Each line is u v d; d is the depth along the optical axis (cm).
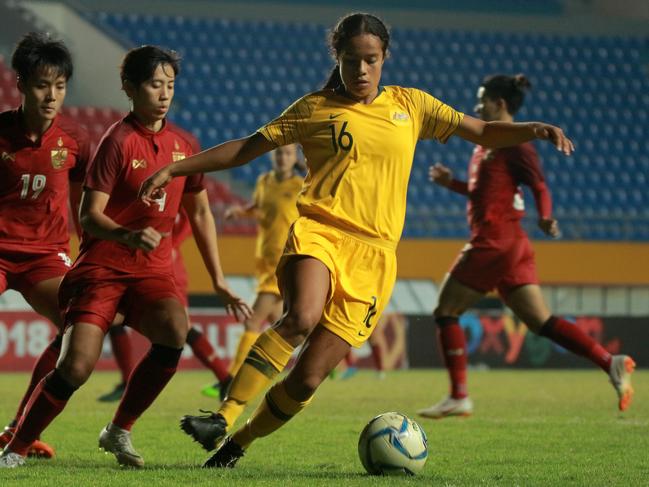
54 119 2395
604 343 7644
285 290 1933
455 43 11931
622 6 12450
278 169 4412
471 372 7094
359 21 1916
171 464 2198
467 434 2969
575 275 8881
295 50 11481
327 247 1933
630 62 12000
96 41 10394
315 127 1961
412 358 7388
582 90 11569
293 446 2616
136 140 2078
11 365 6544
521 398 4553
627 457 2420
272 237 4331
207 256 2252
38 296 2430
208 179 9619
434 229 9525
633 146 10962
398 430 2002
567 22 12400
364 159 1953
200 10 11781
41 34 2286
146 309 2080
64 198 2459
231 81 10938
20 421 2092
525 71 11712
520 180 3569
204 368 7088
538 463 2295
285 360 1920
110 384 5425
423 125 2050
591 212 10162
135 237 1870
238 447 2055
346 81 1936
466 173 10306
